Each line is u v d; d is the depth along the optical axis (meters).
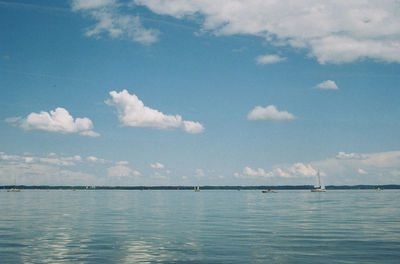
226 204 103.38
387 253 27.67
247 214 64.44
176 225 46.56
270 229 42.06
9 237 35.91
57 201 124.38
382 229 41.66
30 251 28.69
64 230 41.44
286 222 49.97
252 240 33.97
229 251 28.69
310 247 30.23
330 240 33.75
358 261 25.08
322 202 113.38
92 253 28.02
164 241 33.59
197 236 36.62
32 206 91.00
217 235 37.28
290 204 101.25
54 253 27.92
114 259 25.91
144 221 51.91
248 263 24.67
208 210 76.00
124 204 103.62
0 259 25.80
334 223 48.31
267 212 69.19
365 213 65.19
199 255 27.20
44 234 38.09
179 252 28.38
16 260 25.52
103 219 54.81
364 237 35.50
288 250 28.94
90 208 83.25
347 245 31.06
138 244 31.98
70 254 27.59
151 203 110.75
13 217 57.97
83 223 48.94
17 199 143.75
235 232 39.56
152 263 24.73
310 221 51.22
